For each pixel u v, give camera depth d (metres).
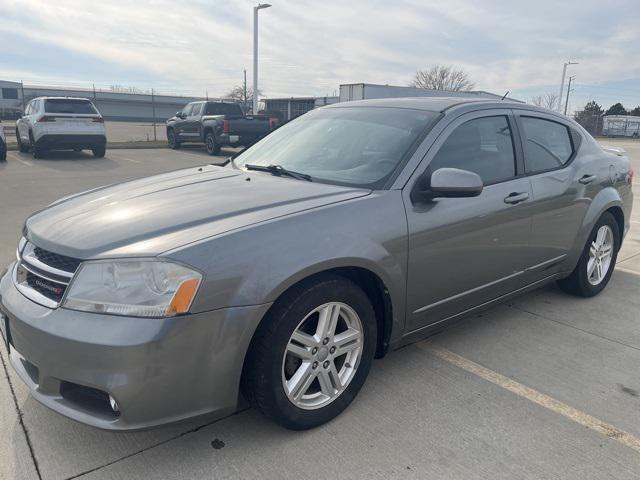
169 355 2.15
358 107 3.84
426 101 3.67
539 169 3.82
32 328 2.26
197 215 2.56
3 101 67.38
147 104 80.38
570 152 4.22
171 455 2.48
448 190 2.82
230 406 2.36
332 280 2.57
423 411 2.86
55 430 2.64
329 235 2.55
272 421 2.60
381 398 2.98
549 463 2.47
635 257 6.01
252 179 3.23
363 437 2.63
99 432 2.63
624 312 4.31
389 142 3.22
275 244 2.39
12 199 8.90
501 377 3.24
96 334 2.12
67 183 10.84
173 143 20.50
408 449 2.55
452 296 3.26
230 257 2.28
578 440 2.64
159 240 2.31
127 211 2.69
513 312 4.28
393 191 2.89
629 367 3.40
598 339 3.80
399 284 2.87
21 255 2.69
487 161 3.44
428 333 3.32
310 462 2.44
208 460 2.45
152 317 2.14
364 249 2.65
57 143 15.17
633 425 2.78
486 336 3.82
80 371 2.15
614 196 4.51
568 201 4.00
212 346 2.23
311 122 3.92
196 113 19.19
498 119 3.62
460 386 3.13
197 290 2.19
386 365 3.37
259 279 2.31
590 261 4.55
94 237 2.39
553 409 2.91
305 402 2.64
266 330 2.39
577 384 3.18
